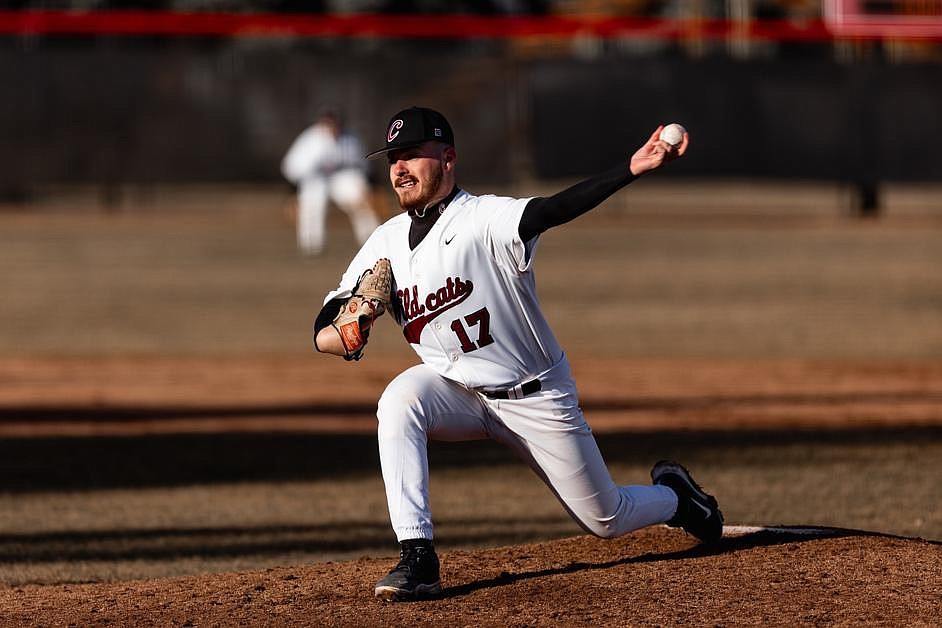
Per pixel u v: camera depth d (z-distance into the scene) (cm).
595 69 9481
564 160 9544
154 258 8056
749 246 8769
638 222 10550
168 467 3147
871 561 1741
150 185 9494
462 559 1859
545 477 1720
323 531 2520
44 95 9256
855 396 4100
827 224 10300
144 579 2022
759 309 6078
